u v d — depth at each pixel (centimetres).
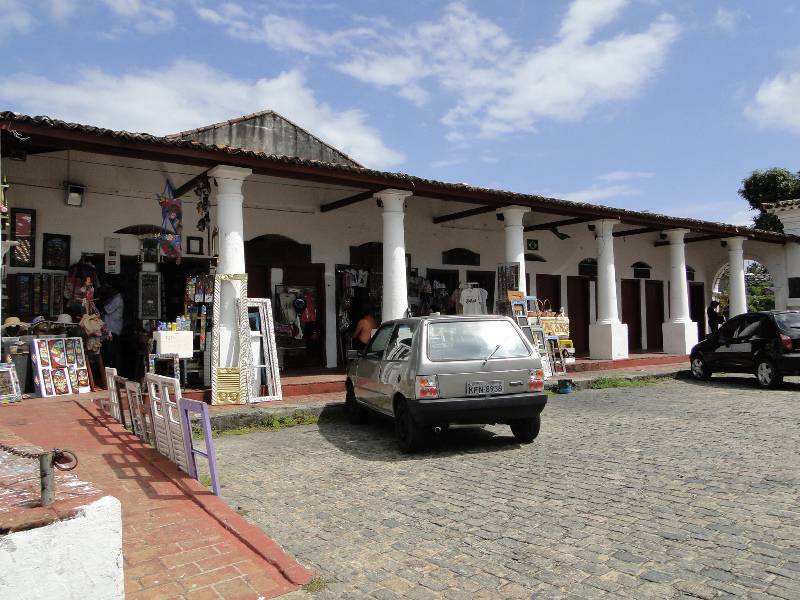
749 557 385
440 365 680
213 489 514
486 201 1281
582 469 612
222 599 346
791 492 511
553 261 1800
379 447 750
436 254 1570
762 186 2878
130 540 425
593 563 388
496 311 1344
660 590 347
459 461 665
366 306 1391
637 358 1538
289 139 1545
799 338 1153
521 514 484
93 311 1051
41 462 265
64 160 1080
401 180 1103
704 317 2227
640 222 1574
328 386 1070
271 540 425
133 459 612
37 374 907
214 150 905
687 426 816
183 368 1042
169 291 1189
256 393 955
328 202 1380
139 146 849
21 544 245
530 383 702
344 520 488
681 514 468
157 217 1169
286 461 682
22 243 1033
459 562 398
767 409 940
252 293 1302
